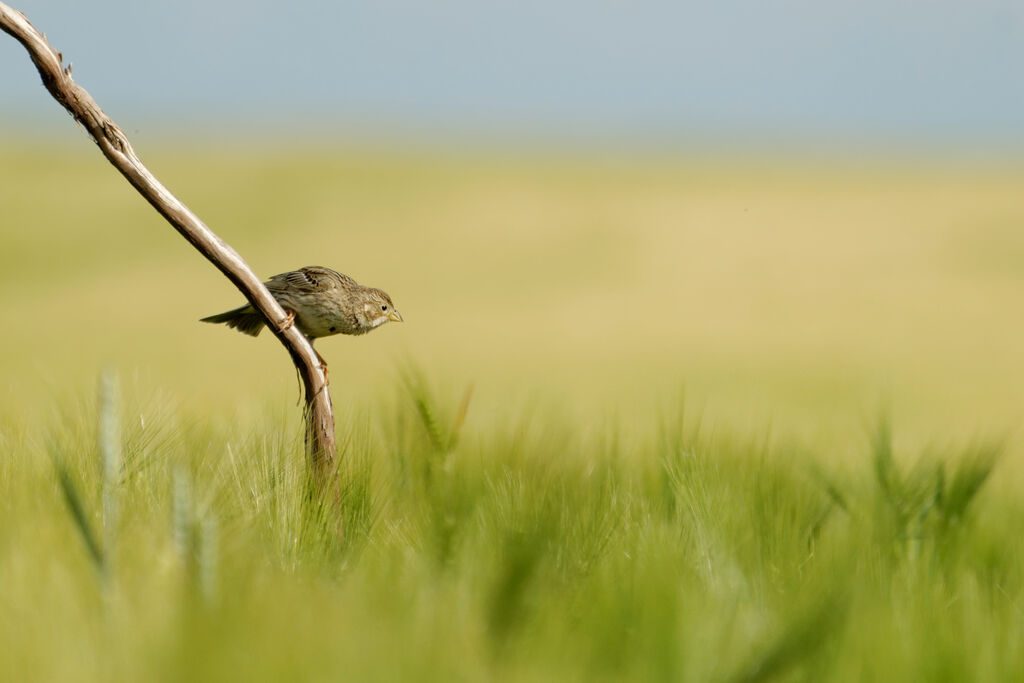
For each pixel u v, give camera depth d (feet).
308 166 460.14
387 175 451.94
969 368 178.60
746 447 35.22
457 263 338.95
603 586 23.04
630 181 462.60
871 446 35.70
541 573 22.15
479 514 27.35
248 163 466.70
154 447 30.22
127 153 30.07
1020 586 27.94
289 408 34.78
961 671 20.89
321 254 347.97
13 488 27.71
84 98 29.09
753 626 21.71
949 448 35.63
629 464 34.91
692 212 403.13
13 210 379.14
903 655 20.98
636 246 356.59
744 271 322.34
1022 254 331.98
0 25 28.22
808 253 342.64
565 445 34.45
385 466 32.30
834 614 19.97
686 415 46.98
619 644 21.03
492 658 20.15
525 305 283.59
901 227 371.76
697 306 278.05
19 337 212.23
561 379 152.66
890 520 29.86
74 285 306.55
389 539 27.27
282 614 19.93
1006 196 413.39
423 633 20.07
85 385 38.63
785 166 647.15
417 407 30.81
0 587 21.22
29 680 18.33
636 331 240.73
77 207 390.01
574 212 401.70
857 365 182.29
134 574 21.93
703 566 25.43
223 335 227.40
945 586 27.20
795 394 131.85
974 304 269.85
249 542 24.26
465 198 420.36
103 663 18.66
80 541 23.39
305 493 28.48
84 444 30.27
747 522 28.27
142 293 297.12
